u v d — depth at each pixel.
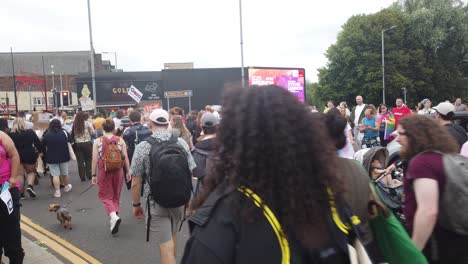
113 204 6.64
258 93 1.43
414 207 2.84
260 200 1.32
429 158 2.70
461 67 56.06
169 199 4.08
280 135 1.35
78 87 44.78
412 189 2.85
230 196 1.34
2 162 4.21
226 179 1.39
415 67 48.78
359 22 49.03
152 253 5.52
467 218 2.61
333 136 2.48
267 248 1.29
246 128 1.37
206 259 1.29
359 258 1.49
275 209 1.33
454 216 2.63
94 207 8.39
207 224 1.34
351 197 2.09
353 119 12.66
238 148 1.36
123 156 6.86
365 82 48.34
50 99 80.19
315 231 1.35
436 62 50.41
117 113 13.80
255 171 1.33
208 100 36.44
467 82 54.44
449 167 2.63
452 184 2.62
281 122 1.36
